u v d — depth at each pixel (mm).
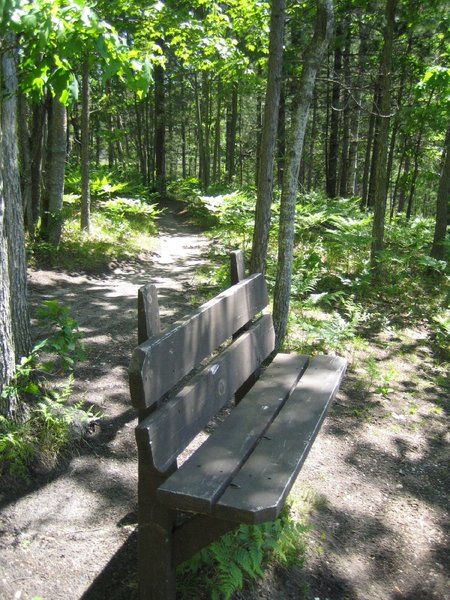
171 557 2473
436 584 3066
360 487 3855
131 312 7406
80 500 3354
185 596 2664
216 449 2600
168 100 28625
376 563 3166
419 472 4137
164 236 15383
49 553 2916
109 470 3680
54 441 3676
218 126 27781
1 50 3398
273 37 6055
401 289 9195
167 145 39781
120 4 9398
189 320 2686
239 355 3299
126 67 3477
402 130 16281
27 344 3869
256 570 2762
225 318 3191
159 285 9164
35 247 9859
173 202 25000
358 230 11516
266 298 4090
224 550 2701
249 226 12594
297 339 6363
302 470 3955
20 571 2779
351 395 5293
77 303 7742
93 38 3332
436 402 5359
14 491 3332
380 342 6910
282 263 5910
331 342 6215
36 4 3016
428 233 14086
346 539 3316
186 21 9828
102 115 25750
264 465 2475
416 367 6223
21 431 3514
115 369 5375
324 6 5289
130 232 13156
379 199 10031
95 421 4246
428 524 3553
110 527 3152
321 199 17000
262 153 6422
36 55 3338
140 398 2207
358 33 16062
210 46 9719
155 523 2406
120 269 10320
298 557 3064
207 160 25625
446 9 9789
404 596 2961
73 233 11477
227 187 22781
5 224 3578
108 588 2727
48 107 11266
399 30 11258
